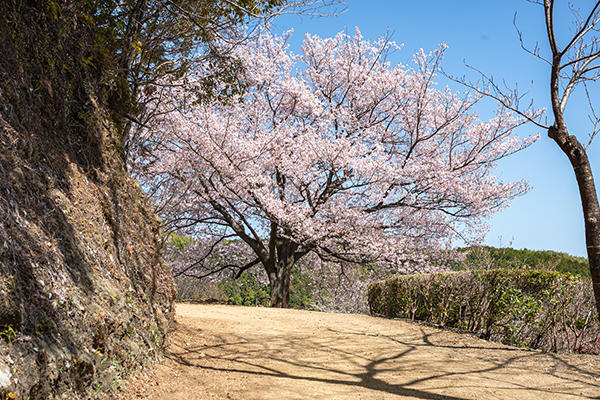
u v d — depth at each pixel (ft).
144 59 23.16
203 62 24.04
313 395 14.34
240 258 68.28
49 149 13.73
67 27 16.14
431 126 52.85
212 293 79.30
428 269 52.75
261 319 31.73
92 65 17.95
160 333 17.07
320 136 52.03
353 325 31.32
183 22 21.61
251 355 19.93
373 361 20.38
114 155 18.54
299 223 47.34
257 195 47.09
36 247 10.56
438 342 25.36
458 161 51.13
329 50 55.88
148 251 18.61
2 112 11.86
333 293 72.33
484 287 27.76
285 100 56.85
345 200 52.85
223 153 44.24
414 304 33.81
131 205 18.48
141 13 21.24
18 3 13.44
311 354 21.25
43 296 9.80
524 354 22.27
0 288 8.55
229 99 25.94
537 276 24.85
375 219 52.08
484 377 17.78
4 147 11.37
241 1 20.31
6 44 12.65
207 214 55.77
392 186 50.34
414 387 15.98
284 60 53.52
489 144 50.93
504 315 26.03
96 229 14.40
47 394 8.62
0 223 9.66
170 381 14.33
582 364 20.25
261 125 53.88
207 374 15.93
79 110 16.47
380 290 39.75
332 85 57.00
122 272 15.26
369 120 57.16
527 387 16.48
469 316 28.68
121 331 13.21
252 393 14.07
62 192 13.38
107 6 20.30
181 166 42.73
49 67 14.71
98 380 10.89
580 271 52.13
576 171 15.43
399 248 51.19
